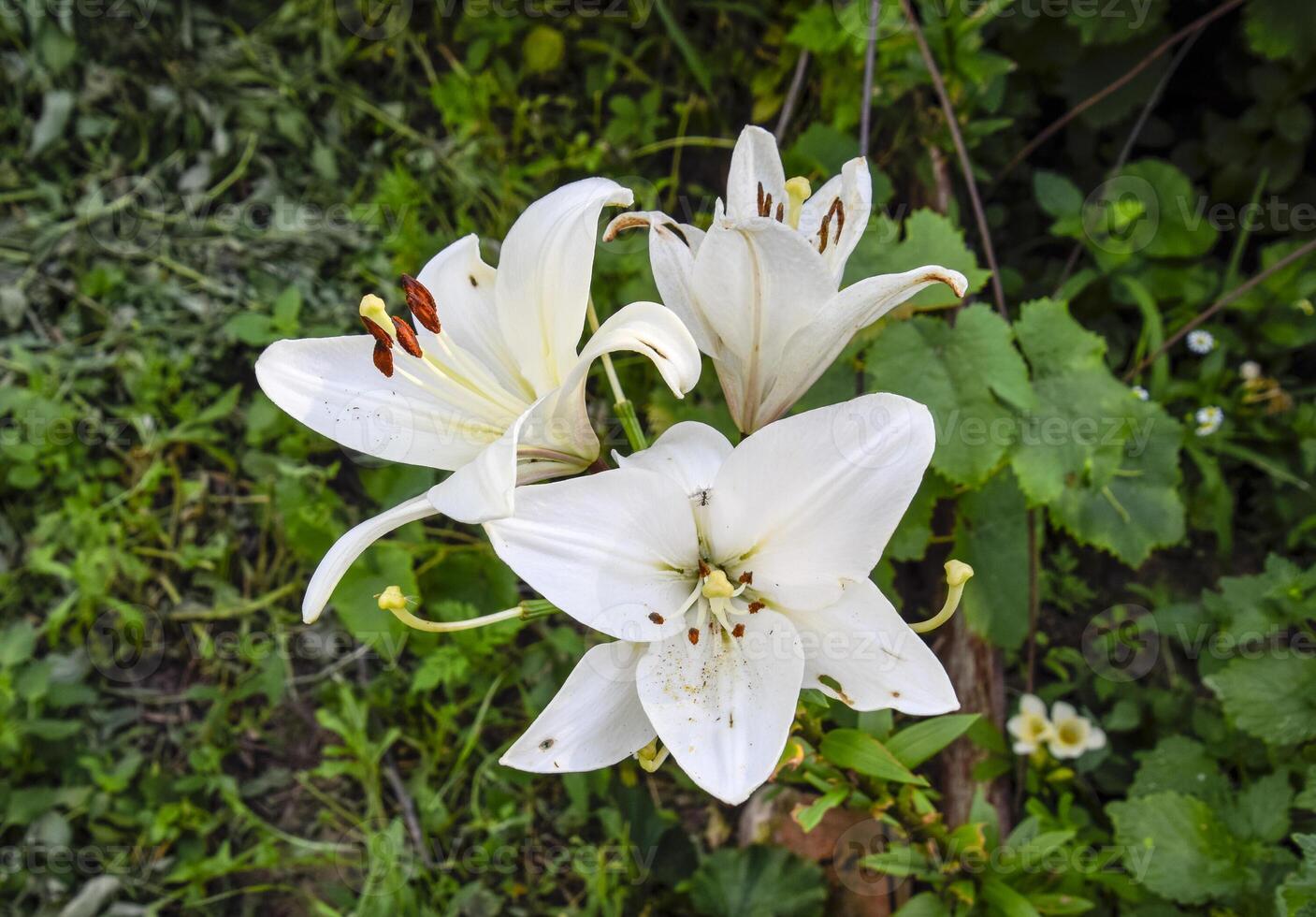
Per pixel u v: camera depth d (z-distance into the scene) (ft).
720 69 2.43
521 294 1.04
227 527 2.27
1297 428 2.24
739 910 1.92
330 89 2.46
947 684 0.94
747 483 0.95
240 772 2.18
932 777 2.08
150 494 2.25
